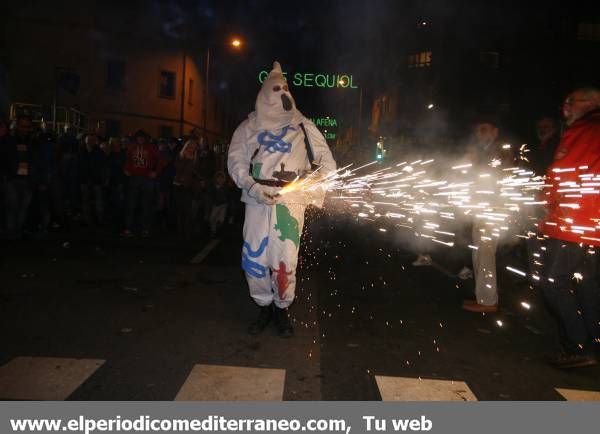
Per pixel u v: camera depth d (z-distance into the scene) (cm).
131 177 1107
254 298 525
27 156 961
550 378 449
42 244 937
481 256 641
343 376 430
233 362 446
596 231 456
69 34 3316
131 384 395
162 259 869
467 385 423
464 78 2742
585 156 453
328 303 650
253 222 514
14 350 451
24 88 3212
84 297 619
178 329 525
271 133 511
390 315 613
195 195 1182
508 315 639
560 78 2589
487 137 638
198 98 4041
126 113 3522
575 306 470
